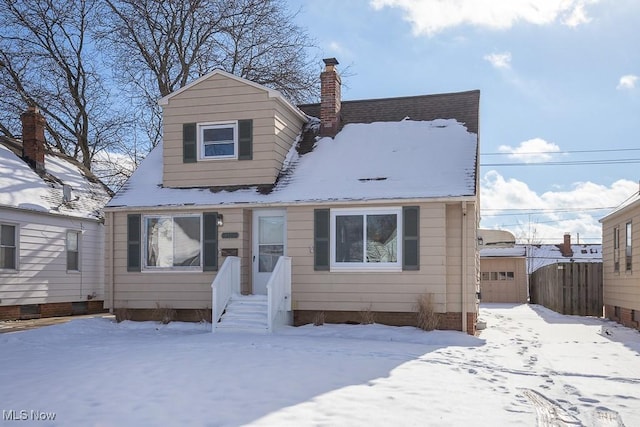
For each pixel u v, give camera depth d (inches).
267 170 627.8
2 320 702.5
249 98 634.8
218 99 644.1
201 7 1087.6
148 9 1072.8
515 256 1194.0
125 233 645.9
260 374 329.7
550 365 395.5
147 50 1103.0
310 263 590.2
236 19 1106.7
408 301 562.9
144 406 267.0
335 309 581.6
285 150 664.4
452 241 565.3
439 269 555.2
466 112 683.4
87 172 1020.5
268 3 1111.0
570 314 834.2
